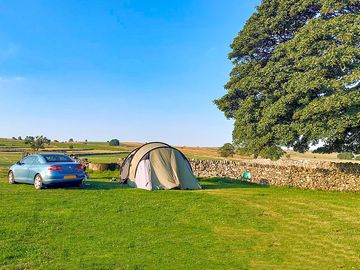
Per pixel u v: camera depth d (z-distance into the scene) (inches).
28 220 512.1
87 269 348.2
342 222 595.5
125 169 964.0
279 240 485.7
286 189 998.4
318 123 852.6
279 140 972.6
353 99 798.5
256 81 989.2
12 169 861.8
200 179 1151.6
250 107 1031.0
